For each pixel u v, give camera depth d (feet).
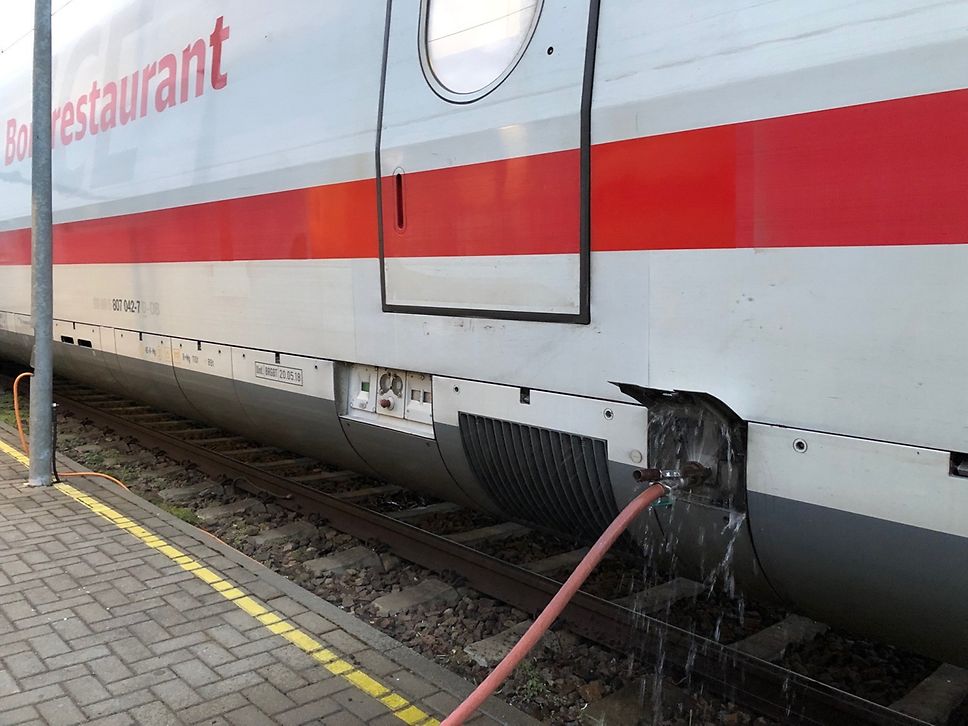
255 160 13.97
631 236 8.40
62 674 10.02
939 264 6.37
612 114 8.46
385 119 11.34
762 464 7.64
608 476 9.30
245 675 10.02
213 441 22.49
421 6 10.94
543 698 9.98
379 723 9.03
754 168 7.40
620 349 8.63
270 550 15.01
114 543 14.49
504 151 9.59
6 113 26.03
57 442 23.63
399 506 16.78
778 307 7.33
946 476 6.50
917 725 8.34
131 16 18.61
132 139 18.08
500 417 10.12
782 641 10.68
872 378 6.81
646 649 10.56
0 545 14.37
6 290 26.07
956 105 6.22
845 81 6.79
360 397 12.78
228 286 15.01
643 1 8.29
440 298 10.68
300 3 13.20
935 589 6.95
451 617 12.14
